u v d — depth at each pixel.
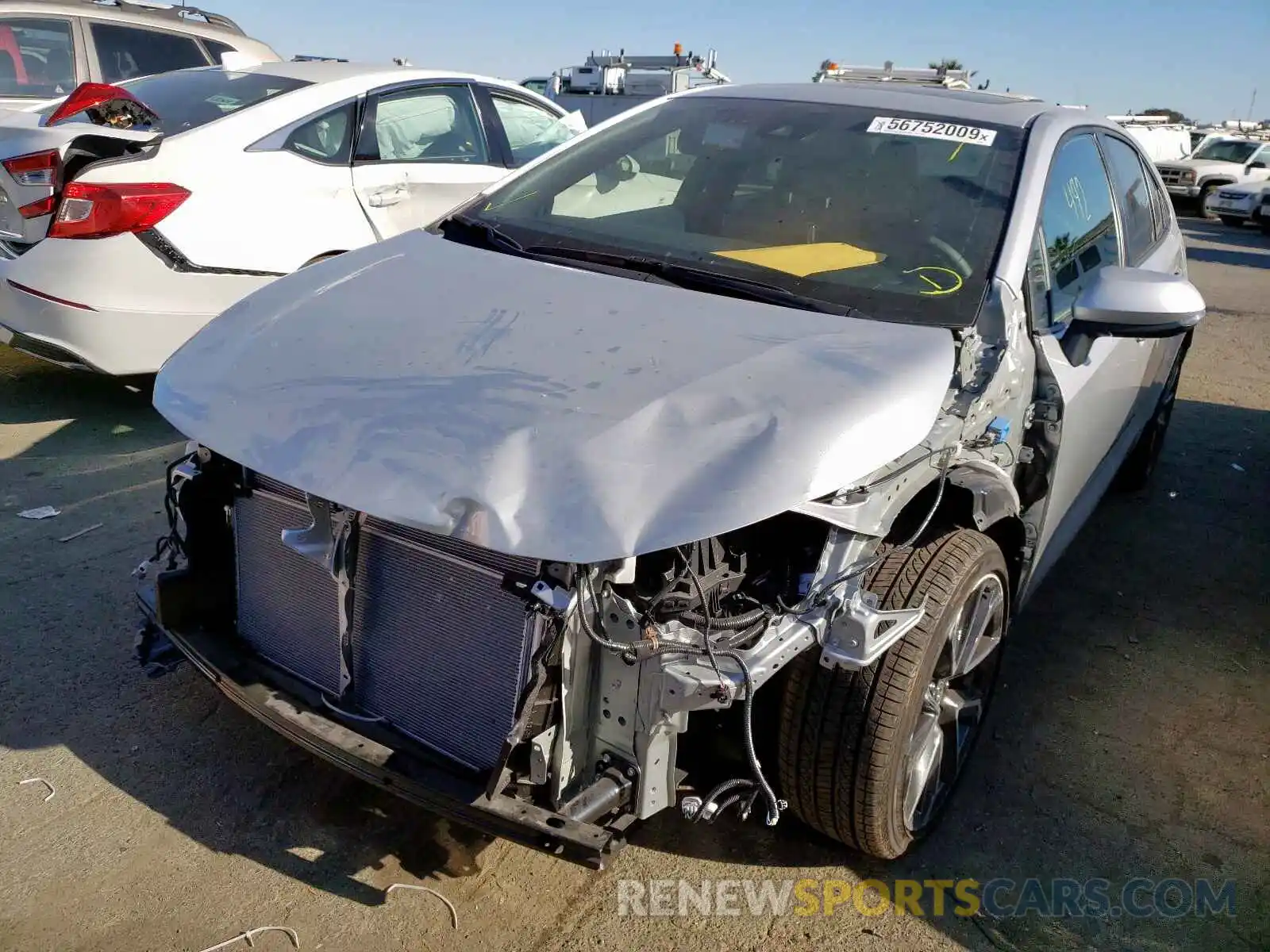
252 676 2.44
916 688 2.22
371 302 2.61
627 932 2.32
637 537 1.85
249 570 2.52
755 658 1.95
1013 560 2.95
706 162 3.24
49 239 4.61
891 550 2.38
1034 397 2.79
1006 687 3.38
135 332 4.73
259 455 2.13
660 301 2.56
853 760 2.22
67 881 2.36
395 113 5.64
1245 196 19.89
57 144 4.52
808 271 2.72
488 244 3.06
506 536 1.86
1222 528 4.79
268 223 5.00
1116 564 4.36
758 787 2.09
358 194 5.36
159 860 2.44
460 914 2.34
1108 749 3.11
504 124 6.36
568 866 2.51
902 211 2.89
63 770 2.71
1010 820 2.78
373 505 1.95
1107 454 3.96
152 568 2.70
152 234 4.65
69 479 4.45
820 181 3.06
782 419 2.04
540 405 2.08
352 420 2.11
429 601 2.16
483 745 2.12
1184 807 2.87
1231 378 7.59
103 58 7.36
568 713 1.98
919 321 2.53
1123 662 3.59
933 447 2.24
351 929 2.28
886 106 3.34
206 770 2.74
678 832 2.65
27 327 4.79
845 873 2.55
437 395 2.14
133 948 2.19
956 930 2.41
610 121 3.68
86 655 3.20
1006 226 2.79
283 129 5.12
